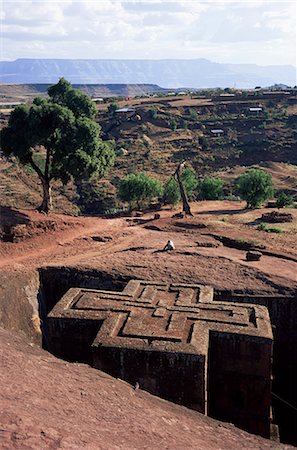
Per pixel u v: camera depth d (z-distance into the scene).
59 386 11.44
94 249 31.20
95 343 16.28
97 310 19.03
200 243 31.75
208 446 10.63
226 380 17.62
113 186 71.06
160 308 19.22
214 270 25.59
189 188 54.22
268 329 17.66
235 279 24.50
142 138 95.31
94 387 12.09
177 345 16.08
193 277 24.61
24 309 22.34
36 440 8.40
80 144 37.53
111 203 65.75
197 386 15.66
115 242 33.09
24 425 8.75
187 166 82.69
